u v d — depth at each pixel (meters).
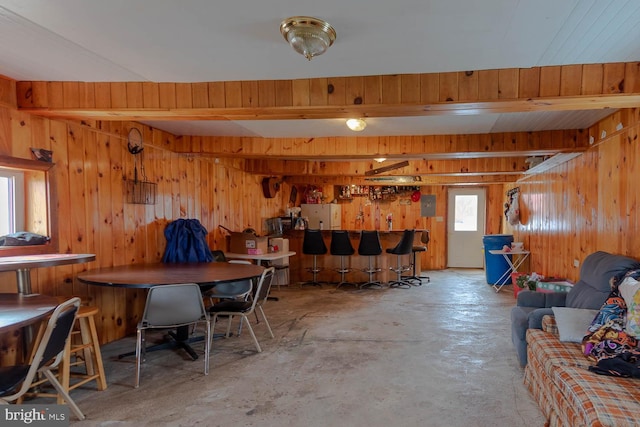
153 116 2.77
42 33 1.87
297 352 3.21
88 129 3.22
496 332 3.76
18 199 2.73
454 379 2.69
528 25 1.77
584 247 3.82
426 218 8.69
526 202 6.15
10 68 2.36
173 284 2.65
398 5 1.60
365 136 4.34
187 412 2.25
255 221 6.68
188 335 3.50
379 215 8.77
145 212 3.95
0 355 2.46
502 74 2.34
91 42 1.98
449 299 5.30
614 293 2.32
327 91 2.50
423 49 2.05
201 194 5.01
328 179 8.01
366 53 2.10
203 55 2.14
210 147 4.43
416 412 2.25
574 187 4.10
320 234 6.18
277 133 4.24
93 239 3.28
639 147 2.78
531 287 4.50
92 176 3.26
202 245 4.18
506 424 2.12
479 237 8.64
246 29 1.84
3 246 2.50
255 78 2.51
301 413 2.24
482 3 1.58
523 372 2.80
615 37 1.90
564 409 1.86
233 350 3.27
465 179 7.42
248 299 4.04
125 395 2.46
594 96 2.26
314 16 1.70
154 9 1.64
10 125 2.57
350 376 2.74
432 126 3.76
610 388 1.74
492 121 3.53
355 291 5.86
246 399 2.40
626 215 2.98
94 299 3.29
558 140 3.86
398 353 3.18
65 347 2.14
